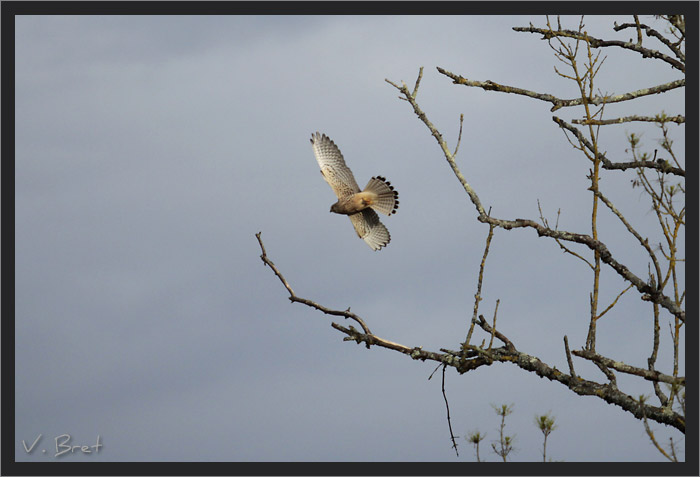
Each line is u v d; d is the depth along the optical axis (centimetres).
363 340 1336
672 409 1187
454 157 1327
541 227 1320
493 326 1260
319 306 1366
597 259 1320
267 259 1393
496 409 1189
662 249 1256
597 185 1336
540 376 1258
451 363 1267
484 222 1284
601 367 1233
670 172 1311
